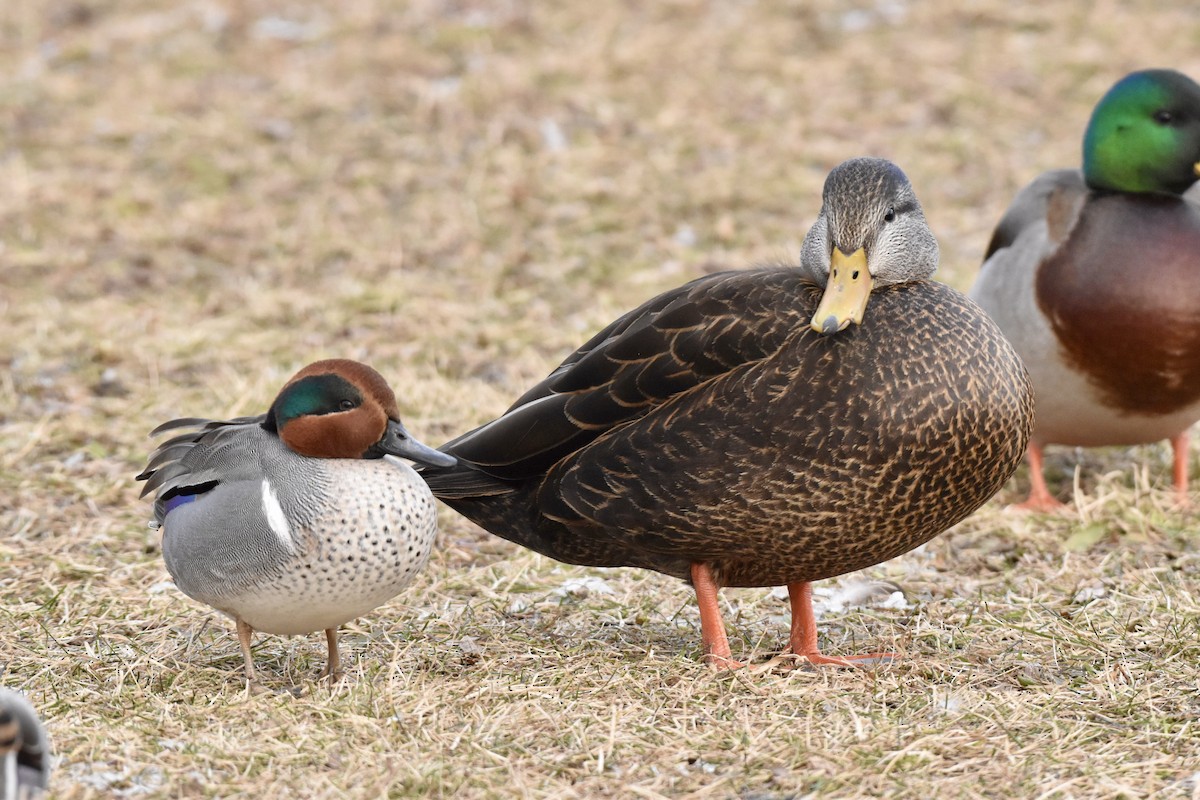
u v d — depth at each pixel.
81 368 13.80
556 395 8.52
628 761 7.27
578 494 8.25
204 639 8.96
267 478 7.77
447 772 7.07
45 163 18.69
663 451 8.05
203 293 15.69
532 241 16.67
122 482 11.45
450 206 17.42
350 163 18.56
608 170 18.25
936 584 10.05
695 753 7.31
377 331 14.67
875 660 8.58
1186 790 6.94
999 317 11.31
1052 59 21.30
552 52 21.33
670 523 8.13
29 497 11.24
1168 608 9.24
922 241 8.25
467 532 10.83
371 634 9.08
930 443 7.87
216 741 7.34
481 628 9.11
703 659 8.44
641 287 15.69
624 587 9.87
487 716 7.64
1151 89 10.89
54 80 21.08
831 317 7.82
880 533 8.08
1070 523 11.11
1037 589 9.89
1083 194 11.22
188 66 21.45
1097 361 10.80
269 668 8.58
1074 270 10.80
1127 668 8.35
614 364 8.41
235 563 7.77
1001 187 18.12
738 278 8.48
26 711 6.05
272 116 19.80
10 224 17.06
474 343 14.43
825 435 7.84
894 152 18.97
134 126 19.59
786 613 9.57
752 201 17.55
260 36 22.41
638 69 20.89
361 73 20.91
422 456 7.88
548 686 8.05
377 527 7.71
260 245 16.69
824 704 7.86
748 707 7.82
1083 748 7.38
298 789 6.95
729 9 22.88
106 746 7.28
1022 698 7.93
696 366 8.19
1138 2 23.06
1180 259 10.64
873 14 22.78
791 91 20.47
